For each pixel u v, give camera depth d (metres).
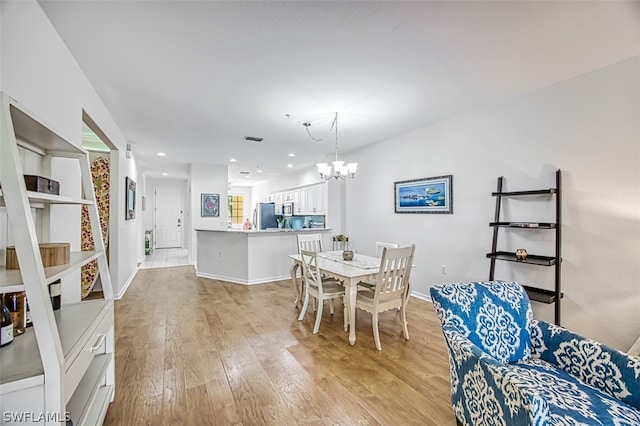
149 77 2.67
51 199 1.20
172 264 7.16
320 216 7.03
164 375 2.21
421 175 4.32
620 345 2.47
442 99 3.24
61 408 1.01
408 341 2.83
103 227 4.37
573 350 1.53
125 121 3.91
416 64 2.47
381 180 5.09
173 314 3.59
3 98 0.95
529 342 1.72
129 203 5.10
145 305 3.94
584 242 2.67
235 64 2.45
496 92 3.06
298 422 1.72
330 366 2.36
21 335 1.26
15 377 0.95
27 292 0.98
